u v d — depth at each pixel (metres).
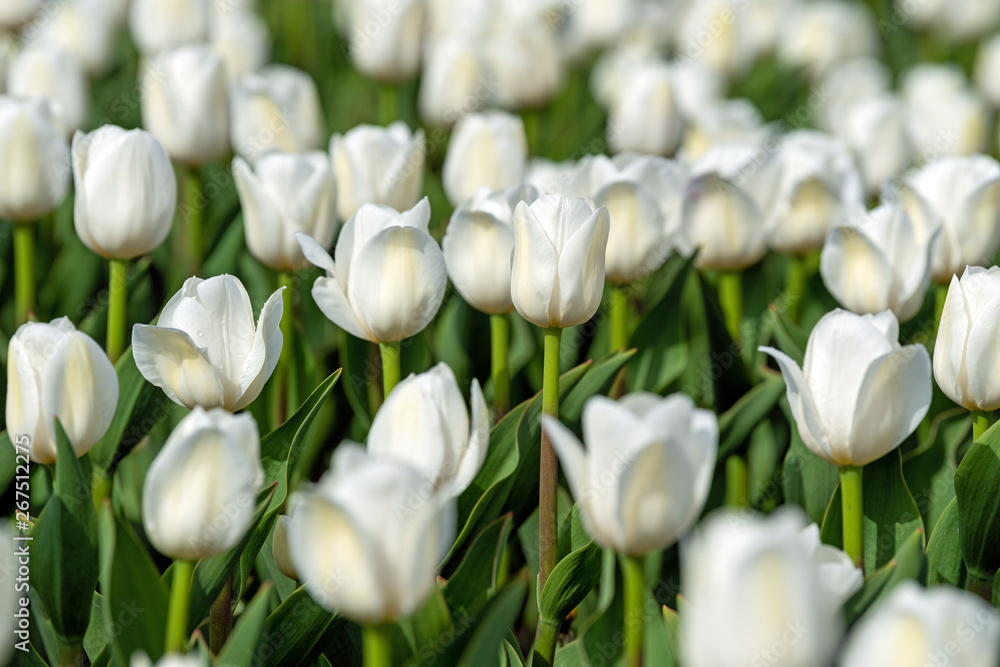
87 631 1.76
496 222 1.81
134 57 3.59
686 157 2.50
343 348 1.92
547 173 2.03
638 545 1.62
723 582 1.56
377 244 1.76
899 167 2.44
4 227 2.12
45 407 1.71
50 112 1.98
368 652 1.61
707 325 1.92
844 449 1.72
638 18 3.87
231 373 1.73
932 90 3.52
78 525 1.70
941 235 1.93
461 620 1.72
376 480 1.58
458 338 1.97
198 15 2.92
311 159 1.99
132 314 2.02
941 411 1.96
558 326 1.76
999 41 3.74
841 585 1.64
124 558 1.67
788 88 3.73
